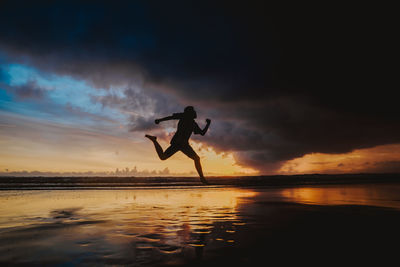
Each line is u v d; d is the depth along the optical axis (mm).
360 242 4262
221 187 22203
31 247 3924
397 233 4965
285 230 5180
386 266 3178
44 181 30875
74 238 4480
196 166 4797
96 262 3270
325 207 8617
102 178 40750
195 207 8695
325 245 4109
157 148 4691
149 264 3205
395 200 10711
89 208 8398
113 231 5047
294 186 23188
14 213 7242
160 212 7582
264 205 9172
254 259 3420
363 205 9109
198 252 3715
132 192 16078
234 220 6293
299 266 3176
